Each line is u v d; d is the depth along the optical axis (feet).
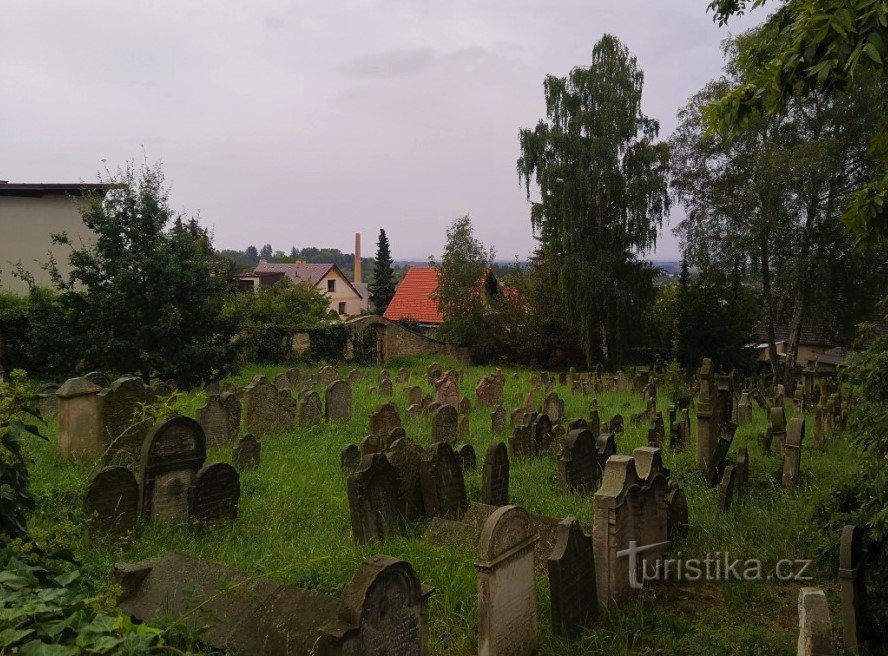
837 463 44.75
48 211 94.22
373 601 16.06
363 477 27.45
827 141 87.92
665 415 68.03
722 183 102.94
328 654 15.24
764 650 20.10
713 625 22.12
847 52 18.04
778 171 90.68
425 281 176.35
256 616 17.37
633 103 115.14
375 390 77.25
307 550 25.44
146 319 65.77
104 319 65.05
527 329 130.62
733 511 32.35
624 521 23.70
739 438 54.90
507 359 136.05
